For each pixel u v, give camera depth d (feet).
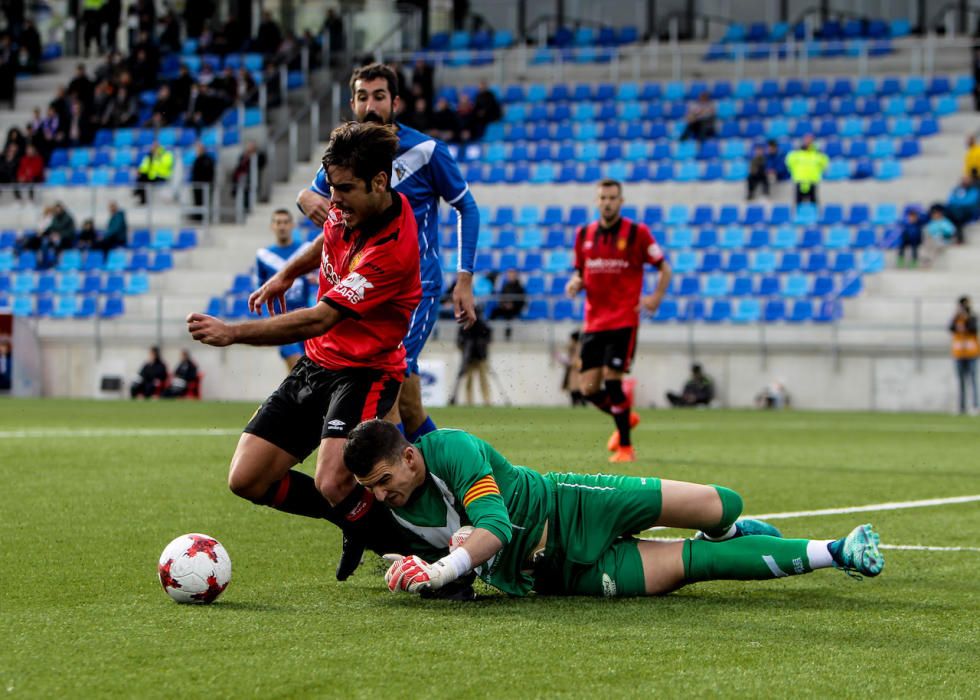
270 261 116.57
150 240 250.37
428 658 34.35
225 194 266.36
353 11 298.56
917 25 289.33
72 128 277.03
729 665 33.94
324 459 46.16
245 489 48.39
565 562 44.32
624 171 254.47
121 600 43.16
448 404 218.59
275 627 38.50
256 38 299.17
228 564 43.01
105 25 314.55
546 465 96.07
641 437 130.31
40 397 227.40
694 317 220.64
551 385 216.33
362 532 45.11
